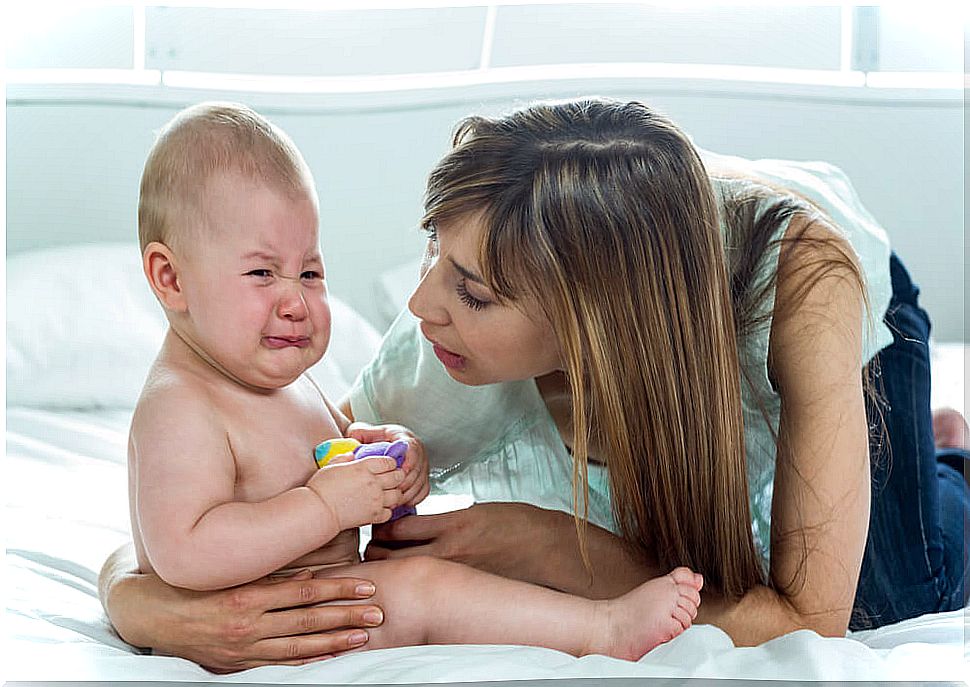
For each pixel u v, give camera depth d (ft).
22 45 3.74
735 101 3.81
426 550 2.78
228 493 2.54
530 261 2.68
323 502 2.51
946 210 3.83
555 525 2.86
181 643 2.46
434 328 2.82
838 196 3.48
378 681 2.27
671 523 2.78
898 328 3.38
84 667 2.40
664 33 3.82
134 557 2.77
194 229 2.62
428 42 3.80
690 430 2.75
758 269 2.83
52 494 3.26
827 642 2.52
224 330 2.63
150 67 3.77
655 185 2.74
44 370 3.61
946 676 2.53
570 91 3.80
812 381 2.69
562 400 3.11
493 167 2.74
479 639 2.48
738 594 2.70
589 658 2.37
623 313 2.71
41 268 3.70
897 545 3.19
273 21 3.79
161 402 2.57
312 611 2.43
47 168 3.74
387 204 3.77
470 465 3.29
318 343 2.74
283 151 2.74
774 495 2.73
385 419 3.25
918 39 3.82
